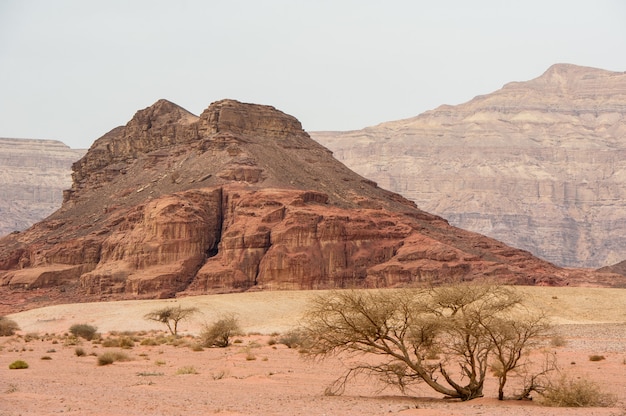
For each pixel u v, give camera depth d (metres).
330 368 66.00
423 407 39.56
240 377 58.16
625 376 58.16
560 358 73.31
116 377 57.84
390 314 45.69
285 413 37.50
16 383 52.22
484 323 45.19
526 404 43.09
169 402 41.56
